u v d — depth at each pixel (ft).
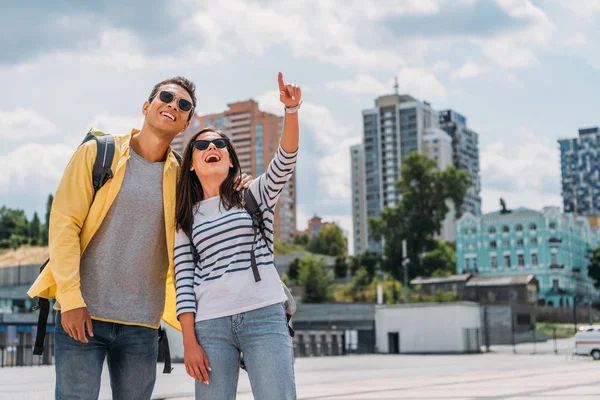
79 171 11.45
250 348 10.80
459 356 128.16
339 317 190.70
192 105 12.11
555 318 243.40
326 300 247.09
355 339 159.74
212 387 10.80
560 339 199.62
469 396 32.65
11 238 392.06
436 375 57.67
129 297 11.80
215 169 11.45
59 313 11.37
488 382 45.01
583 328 101.76
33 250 261.65
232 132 639.76
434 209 343.67
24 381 50.65
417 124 566.77
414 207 345.10
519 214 339.16
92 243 11.68
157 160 12.28
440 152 571.69
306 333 152.05
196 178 11.83
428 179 346.33
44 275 11.47
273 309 10.94
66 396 11.39
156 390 40.96
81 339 10.85
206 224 11.26
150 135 12.02
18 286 150.30
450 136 623.36
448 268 361.92
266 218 11.40
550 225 332.39
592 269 362.33
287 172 11.39
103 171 11.47
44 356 102.83
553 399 29.84
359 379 52.16
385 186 568.82
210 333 10.85
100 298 11.61
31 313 131.44
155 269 12.03
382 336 153.89
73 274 10.96
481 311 175.42
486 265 342.44
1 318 118.62
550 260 330.54
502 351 146.41
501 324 175.22
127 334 11.83
